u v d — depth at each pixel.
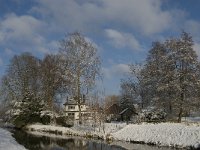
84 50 61.03
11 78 74.12
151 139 40.44
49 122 67.19
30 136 49.75
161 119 60.44
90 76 61.00
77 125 58.97
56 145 39.00
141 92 72.62
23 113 67.75
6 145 29.77
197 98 55.41
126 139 43.50
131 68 75.19
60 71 64.81
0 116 78.50
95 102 56.72
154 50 68.50
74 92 60.81
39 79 76.44
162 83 58.78
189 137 36.81
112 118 84.50
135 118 69.75
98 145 39.12
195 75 55.53
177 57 57.25
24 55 77.06
